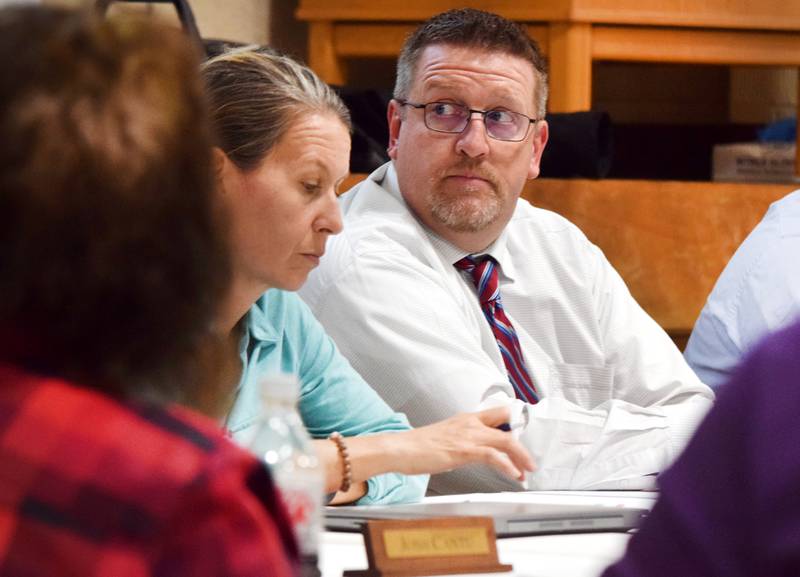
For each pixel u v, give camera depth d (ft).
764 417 8.33
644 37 39.17
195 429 6.94
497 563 13.84
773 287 27.89
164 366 7.04
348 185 33.04
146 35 7.09
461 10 25.63
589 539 15.94
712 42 39.70
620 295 27.48
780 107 50.85
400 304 24.02
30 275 6.68
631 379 26.91
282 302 19.49
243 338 18.48
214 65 17.65
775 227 28.55
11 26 6.89
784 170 43.45
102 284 6.74
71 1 7.23
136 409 6.89
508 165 25.23
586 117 35.45
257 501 6.94
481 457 18.34
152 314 6.89
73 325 6.81
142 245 6.80
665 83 51.44
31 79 6.73
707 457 8.57
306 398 19.90
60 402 6.78
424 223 25.73
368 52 40.14
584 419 23.24
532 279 26.66
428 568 13.61
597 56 38.99
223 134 17.30
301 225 17.71
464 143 24.79
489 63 24.99
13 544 6.47
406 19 39.37
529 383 25.77
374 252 24.45
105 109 6.77
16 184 6.59
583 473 22.80
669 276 35.94
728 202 36.11
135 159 6.77
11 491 6.55
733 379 8.66
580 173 35.65
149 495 6.57
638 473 22.88
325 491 17.66
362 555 14.58
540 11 38.24
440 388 23.48
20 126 6.62
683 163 50.39
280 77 17.70
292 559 7.06
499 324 25.71
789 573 8.04
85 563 6.43
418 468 18.07
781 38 40.22
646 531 8.82
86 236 6.68
